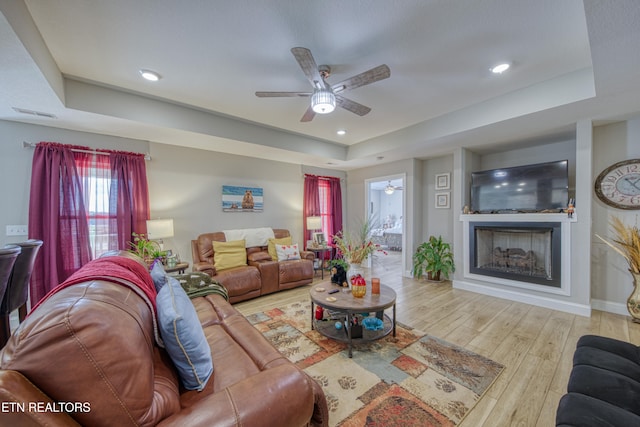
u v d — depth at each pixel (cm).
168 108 306
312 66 185
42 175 292
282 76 249
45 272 290
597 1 136
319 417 121
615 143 311
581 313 308
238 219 464
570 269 317
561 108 263
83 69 233
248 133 376
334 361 218
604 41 163
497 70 242
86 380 71
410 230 503
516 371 204
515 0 161
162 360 117
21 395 63
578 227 311
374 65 232
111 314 82
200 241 397
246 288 362
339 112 337
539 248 366
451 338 256
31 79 197
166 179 388
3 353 70
